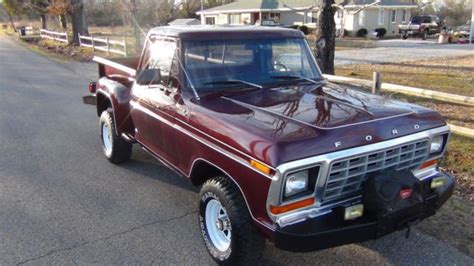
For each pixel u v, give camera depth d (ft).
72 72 56.03
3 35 176.65
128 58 22.36
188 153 12.53
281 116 10.74
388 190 9.87
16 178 18.76
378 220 10.00
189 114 12.33
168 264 12.11
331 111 11.03
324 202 10.03
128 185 17.79
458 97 21.62
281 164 9.07
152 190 17.25
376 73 23.84
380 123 10.43
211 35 13.71
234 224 10.62
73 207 15.81
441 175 12.03
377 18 125.29
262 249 10.92
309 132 9.70
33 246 13.16
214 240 12.07
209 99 12.58
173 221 14.64
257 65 14.19
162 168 19.69
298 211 9.78
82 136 25.43
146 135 15.72
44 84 46.11
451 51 76.38
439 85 39.68
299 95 12.76
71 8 91.40
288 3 138.92
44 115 31.19
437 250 12.37
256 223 10.05
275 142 9.34
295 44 15.03
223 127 10.83
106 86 19.43
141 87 15.90
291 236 9.47
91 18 172.04
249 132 10.05
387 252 12.37
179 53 13.39
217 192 11.06
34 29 163.94
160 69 14.56
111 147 20.02
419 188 10.54
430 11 175.01
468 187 16.46
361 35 119.96
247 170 9.91
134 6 86.63
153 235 13.73
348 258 12.15
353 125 10.09
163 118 13.85
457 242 12.74
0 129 27.35
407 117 10.98
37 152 22.45
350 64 58.80
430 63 58.23
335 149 9.55
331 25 35.17
